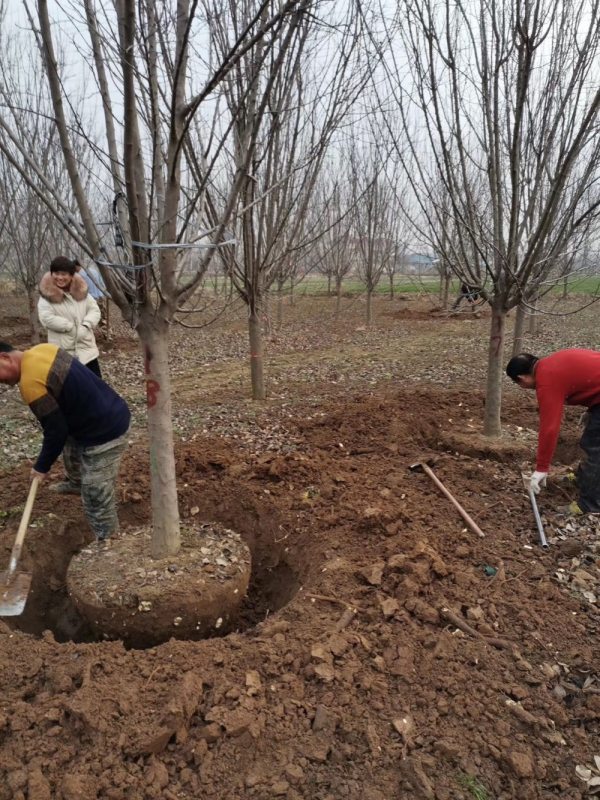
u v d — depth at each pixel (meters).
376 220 13.75
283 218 6.49
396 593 3.24
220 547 3.62
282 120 4.86
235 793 2.16
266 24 2.41
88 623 3.25
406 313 17.09
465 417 6.56
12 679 2.62
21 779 2.14
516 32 4.24
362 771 2.26
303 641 2.88
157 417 3.29
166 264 2.94
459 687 2.62
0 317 14.62
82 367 3.47
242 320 14.74
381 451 5.52
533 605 3.21
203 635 3.26
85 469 3.63
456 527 4.03
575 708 2.59
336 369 9.51
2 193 10.02
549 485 4.61
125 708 2.40
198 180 3.64
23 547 3.96
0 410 6.96
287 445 5.68
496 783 2.24
